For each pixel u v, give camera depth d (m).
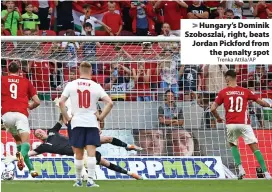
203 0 62.41
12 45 48.84
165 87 49.59
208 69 50.12
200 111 49.09
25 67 49.00
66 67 49.91
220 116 49.41
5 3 58.81
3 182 41.69
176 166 46.94
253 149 44.25
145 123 48.97
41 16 60.19
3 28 57.53
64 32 59.91
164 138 47.88
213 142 48.19
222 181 43.47
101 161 42.34
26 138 39.00
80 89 33.88
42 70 48.91
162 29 59.47
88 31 58.97
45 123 48.28
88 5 59.69
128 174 43.44
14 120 38.81
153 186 38.28
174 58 49.75
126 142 47.44
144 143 47.59
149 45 49.66
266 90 51.25
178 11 61.25
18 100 38.94
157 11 61.44
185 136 48.06
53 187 36.56
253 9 64.88
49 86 48.91
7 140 45.41
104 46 50.12
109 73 51.28
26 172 44.97
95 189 34.78
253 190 35.31
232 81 43.97
